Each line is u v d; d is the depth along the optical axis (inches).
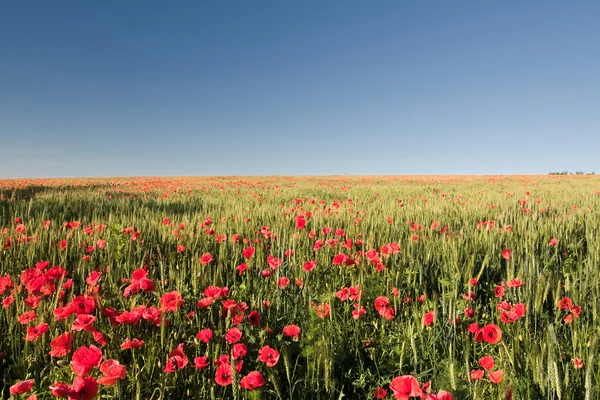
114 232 157.5
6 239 156.7
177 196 496.1
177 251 160.9
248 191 592.7
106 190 594.9
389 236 191.5
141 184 853.8
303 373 84.7
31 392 70.5
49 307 87.5
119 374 60.2
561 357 80.1
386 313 101.5
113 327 84.8
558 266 155.3
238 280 143.5
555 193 518.9
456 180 1109.7
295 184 869.8
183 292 109.9
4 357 89.2
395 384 62.8
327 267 143.8
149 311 83.5
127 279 114.0
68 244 152.6
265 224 235.0
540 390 70.2
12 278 111.7
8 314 96.1
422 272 143.6
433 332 97.2
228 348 87.2
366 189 641.6
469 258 144.6
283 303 119.5
